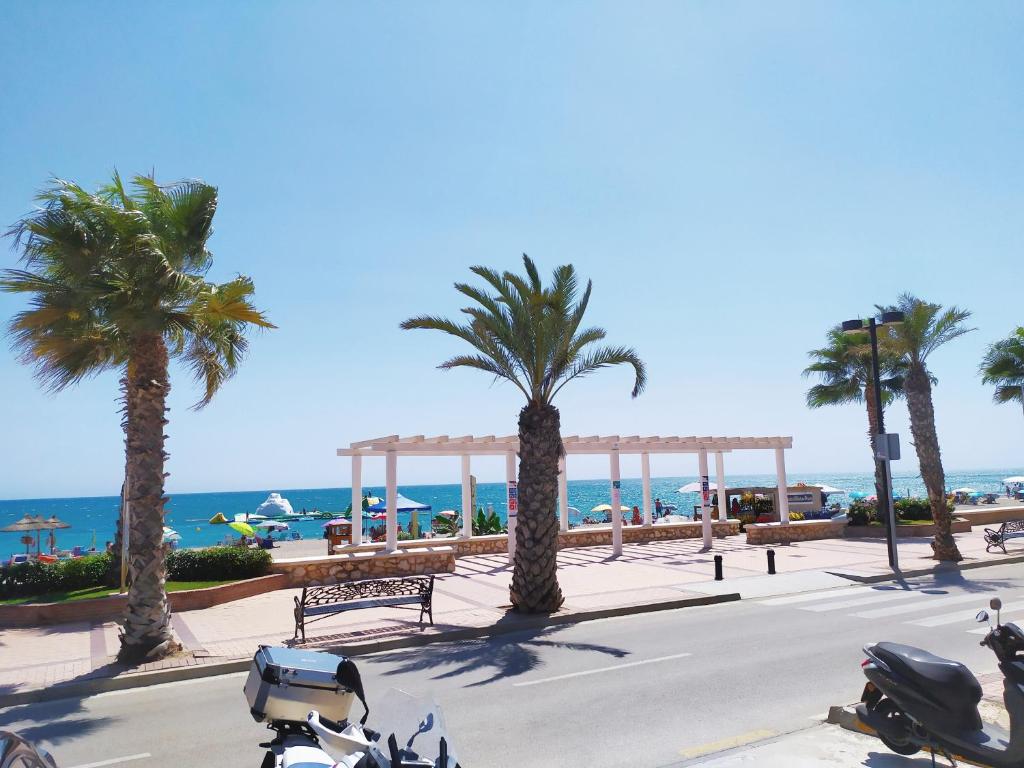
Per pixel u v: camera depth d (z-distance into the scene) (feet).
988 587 50.31
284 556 87.20
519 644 36.94
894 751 18.81
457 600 50.96
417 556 65.05
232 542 112.98
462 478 82.02
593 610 44.47
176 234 37.01
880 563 64.49
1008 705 16.26
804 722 22.50
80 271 34.14
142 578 34.94
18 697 29.68
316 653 12.11
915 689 17.57
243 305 37.88
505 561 74.02
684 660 31.37
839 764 18.62
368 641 37.96
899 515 93.61
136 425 35.60
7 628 45.37
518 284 45.19
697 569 64.08
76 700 29.78
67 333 38.52
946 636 34.45
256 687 11.34
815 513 111.04
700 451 84.58
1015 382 85.30
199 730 24.39
